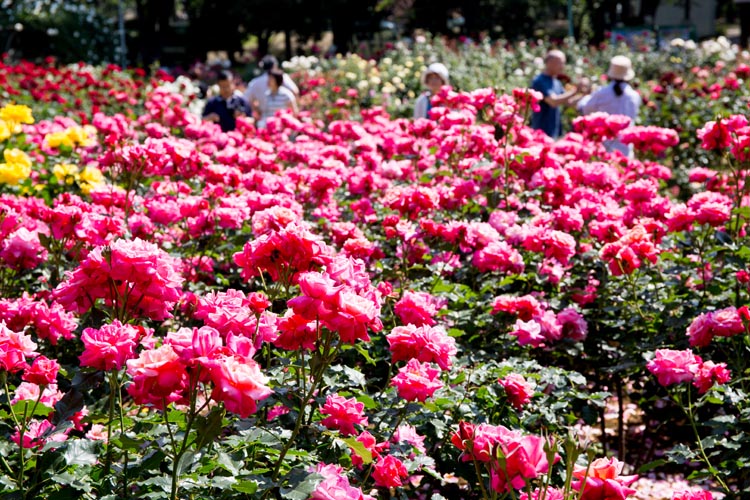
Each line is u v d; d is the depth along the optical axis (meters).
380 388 3.43
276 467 2.31
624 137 6.44
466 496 3.72
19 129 6.44
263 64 10.52
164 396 1.91
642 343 4.25
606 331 4.54
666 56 21.97
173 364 1.89
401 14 42.91
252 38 51.62
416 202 4.18
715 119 4.63
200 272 4.27
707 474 3.35
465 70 18.19
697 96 12.26
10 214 3.74
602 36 39.12
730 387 3.48
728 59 20.14
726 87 11.52
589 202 4.89
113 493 2.27
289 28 37.81
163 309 2.44
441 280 4.11
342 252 3.73
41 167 6.51
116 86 14.38
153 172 4.57
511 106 5.48
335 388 2.89
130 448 2.20
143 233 4.18
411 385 2.68
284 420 2.74
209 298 2.55
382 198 5.62
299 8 37.34
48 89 11.78
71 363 3.50
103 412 2.69
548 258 4.36
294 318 2.40
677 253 5.14
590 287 4.74
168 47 38.31
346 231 3.92
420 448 2.85
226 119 9.98
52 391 2.69
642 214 4.82
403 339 2.73
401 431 2.91
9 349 2.35
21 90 12.84
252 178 5.00
